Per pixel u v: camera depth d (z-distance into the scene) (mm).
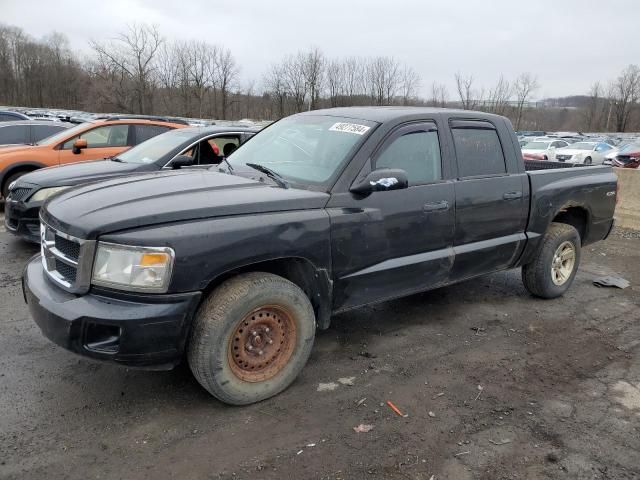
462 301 5375
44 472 2654
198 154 7156
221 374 3113
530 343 4430
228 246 3029
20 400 3273
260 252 3158
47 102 77188
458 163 4355
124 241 2832
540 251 5215
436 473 2756
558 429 3188
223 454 2846
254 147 4484
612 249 8047
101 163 7086
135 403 3291
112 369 3689
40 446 2850
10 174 8859
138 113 53219
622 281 6234
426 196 4039
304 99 51625
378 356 4074
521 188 4805
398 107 4418
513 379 3795
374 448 2939
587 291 5887
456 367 3945
